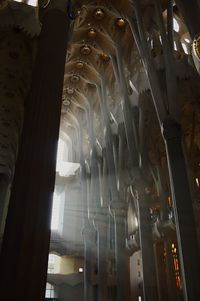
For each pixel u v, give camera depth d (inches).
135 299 848.9
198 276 333.7
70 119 1161.4
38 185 225.5
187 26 354.3
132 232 864.9
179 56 620.7
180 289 680.4
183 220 368.5
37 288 190.2
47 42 294.5
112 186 735.1
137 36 623.5
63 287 952.3
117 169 760.3
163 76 522.6
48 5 326.3
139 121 689.6
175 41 644.7
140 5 621.9
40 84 270.1
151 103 690.2
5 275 188.5
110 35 773.9
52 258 1021.8
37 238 205.6
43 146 243.3
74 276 977.5
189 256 345.1
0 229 619.5
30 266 193.8
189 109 651.5
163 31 524.1
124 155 756.0
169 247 698.2
